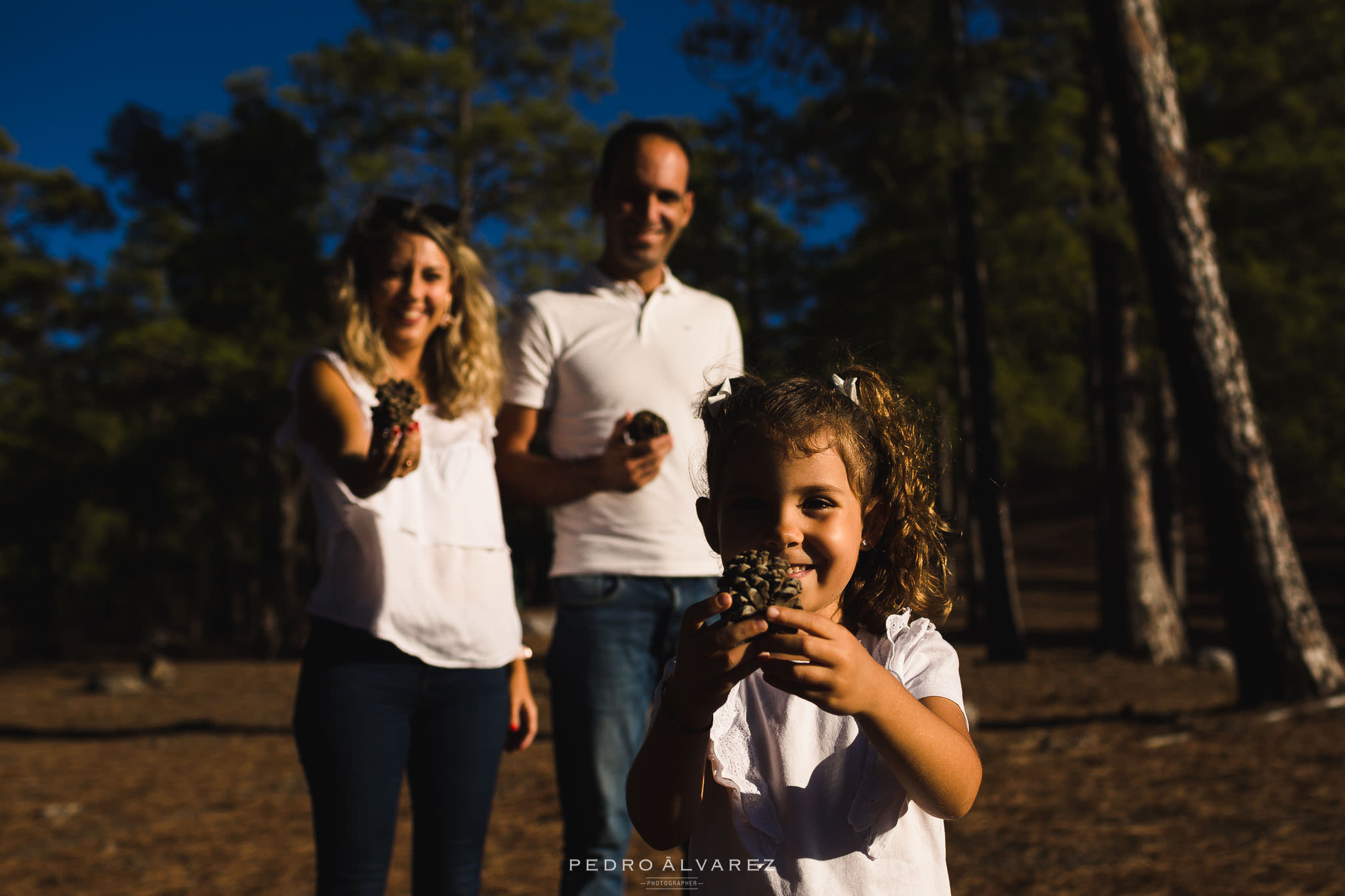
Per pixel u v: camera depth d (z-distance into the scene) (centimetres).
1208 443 739
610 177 285
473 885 229
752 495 135
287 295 1916
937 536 160
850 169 1358
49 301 2559
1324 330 1789
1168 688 973
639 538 262
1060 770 589
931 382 1738
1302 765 557
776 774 141
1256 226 1359
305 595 2669
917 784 124
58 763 802
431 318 239
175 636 3475
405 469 201
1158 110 747
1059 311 1641
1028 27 1239
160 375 2242
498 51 2088
